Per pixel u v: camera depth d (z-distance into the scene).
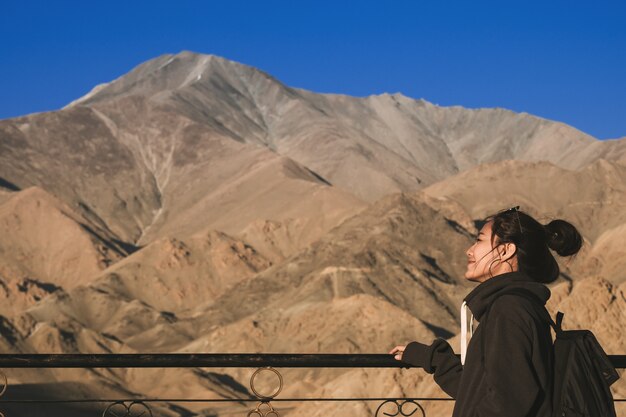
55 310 137.12
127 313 133.50
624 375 36.75
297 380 81.81
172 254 158.75
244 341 102.12
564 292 59.25
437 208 166.12
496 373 3.66
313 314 103.88
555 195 182.12
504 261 4.12
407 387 51.06
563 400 3.69
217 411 77.50
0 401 5.52
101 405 78.69
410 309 115.31
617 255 126.81
